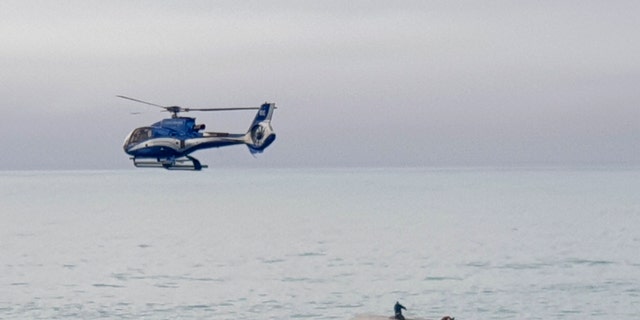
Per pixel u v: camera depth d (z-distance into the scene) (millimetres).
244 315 66500
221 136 78625
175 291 79750
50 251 119312
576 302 71562
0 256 112500
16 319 64938
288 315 66312
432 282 84812
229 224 169000
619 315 65750
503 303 71312
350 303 71938
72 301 73688
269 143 77938
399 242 129375
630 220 167750
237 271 95750
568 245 122625
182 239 138250
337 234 144750
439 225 159750
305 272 94250
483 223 163250
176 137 77188
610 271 92812
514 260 104250
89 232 151375
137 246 126875
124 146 79312
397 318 50156
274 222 173000
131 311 68375
